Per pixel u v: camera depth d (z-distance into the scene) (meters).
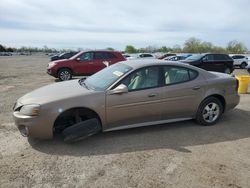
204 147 4.37
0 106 6.94
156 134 4.91
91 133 4.36
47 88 4.97
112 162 3.82
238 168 3.69
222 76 5.63
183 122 5.60
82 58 12.81
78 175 3.46
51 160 3.87
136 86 4.71
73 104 4.32
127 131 5.04
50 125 4.24
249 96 8.62
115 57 13.25
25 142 4.48
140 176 3.45
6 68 22.66
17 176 3.43
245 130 5.20
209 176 3.46
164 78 4.96
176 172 3.56
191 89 5.11
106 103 4.49
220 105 5.50
